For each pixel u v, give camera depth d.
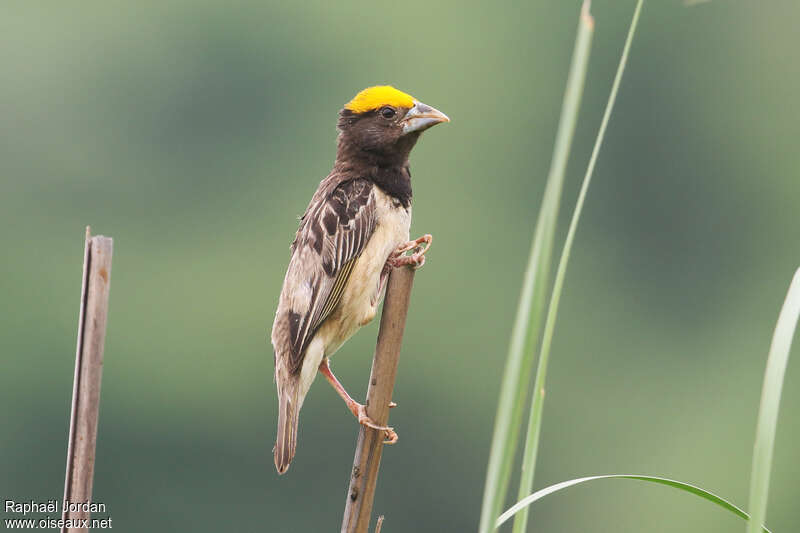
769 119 22.33
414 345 20.16
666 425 19.77
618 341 21.02
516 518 3.19
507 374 2.67
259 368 20.08
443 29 23.91
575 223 3.15
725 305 21.09
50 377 19.31
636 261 21.53
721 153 22.23
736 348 20.53
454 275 21.06
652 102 22.66
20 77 21.72
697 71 22.31
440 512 19.39
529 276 2.63
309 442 18.20
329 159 22.56
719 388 20.00
